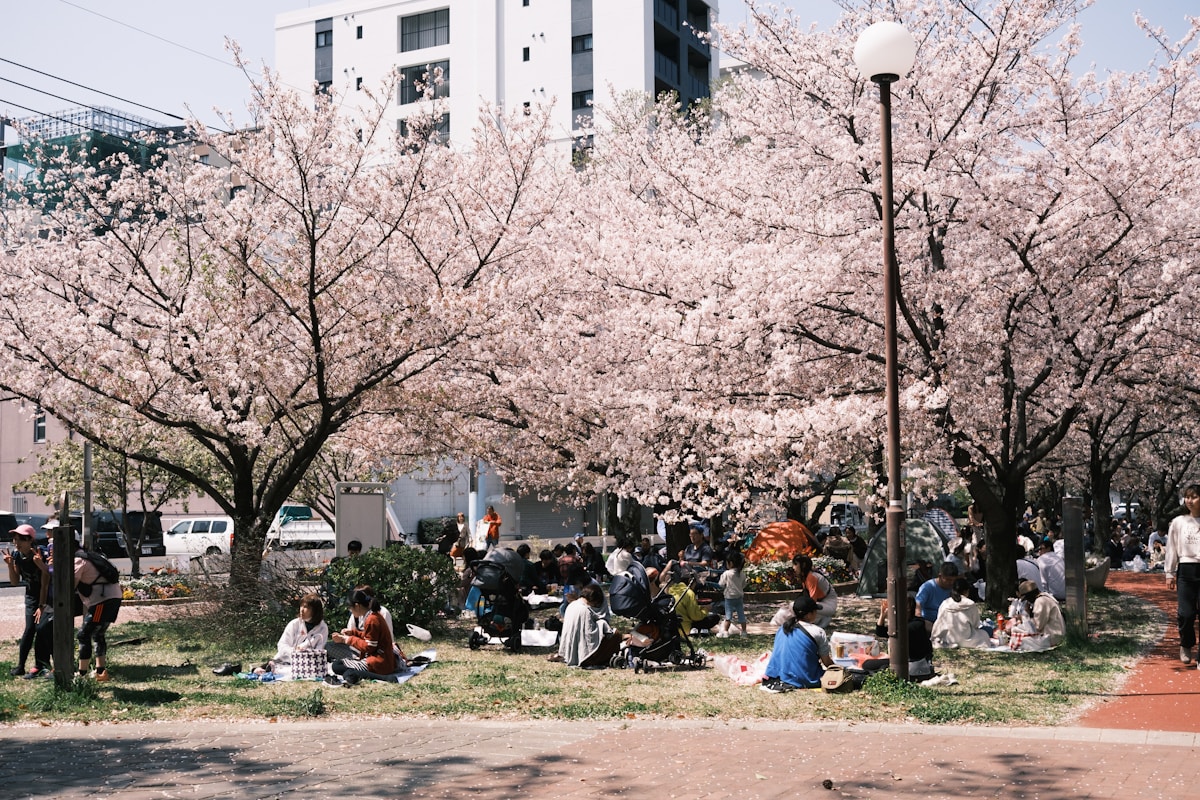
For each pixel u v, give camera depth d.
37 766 7.40
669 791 6.73
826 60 15.48
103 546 37.19
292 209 17.61
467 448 20.86
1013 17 14.84
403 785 6.90
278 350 17.70
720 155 22.91
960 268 15.16
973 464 15.78
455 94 54.00
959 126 15.59
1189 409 18.48
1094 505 30.36
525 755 7.86
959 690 10.84
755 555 22.31
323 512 30.50
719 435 17.50
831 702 10.31
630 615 14.05
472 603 17.89
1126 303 14.73
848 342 16.17
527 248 19.55
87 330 16.95
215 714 9.70
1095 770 7.23
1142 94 15.72
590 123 30.41
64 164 18.97
